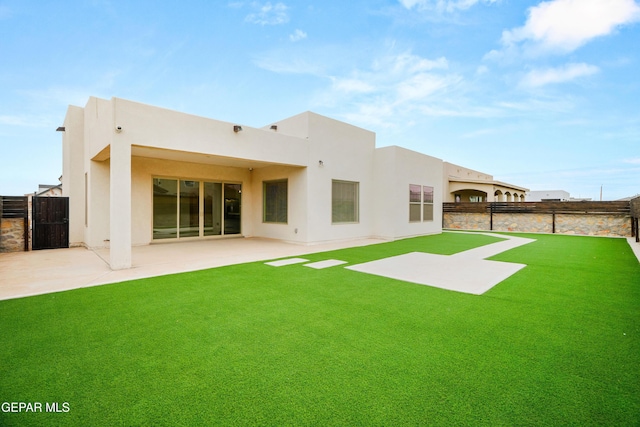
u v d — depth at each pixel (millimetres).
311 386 2398
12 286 5273
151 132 7145
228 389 2361
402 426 1963
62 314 3938
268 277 6008
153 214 10719
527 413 2086
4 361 2766
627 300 4602
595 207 15156
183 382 2453
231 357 2861
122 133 6703
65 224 10391
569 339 3244
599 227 15094
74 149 10664
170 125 7461
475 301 4555
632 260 8039
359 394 2297
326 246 10703
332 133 11711
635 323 3686
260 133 9375
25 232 9641
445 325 3637
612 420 2023
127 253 6762
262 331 3455
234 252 9156
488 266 7215
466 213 19125
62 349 2998
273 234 12227
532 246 10945
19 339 3211
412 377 2529
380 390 2348
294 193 11281
